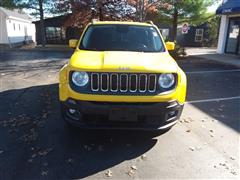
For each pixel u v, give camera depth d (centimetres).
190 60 1678
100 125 400
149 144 434
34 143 431
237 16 1852
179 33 3775
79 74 390
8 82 896
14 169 357
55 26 3222
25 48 2752
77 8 2058
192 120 549
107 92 386
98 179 340
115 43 505
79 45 514
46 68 1248
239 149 424
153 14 2244
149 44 510
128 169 363
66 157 390
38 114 564
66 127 493
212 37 3822
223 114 593
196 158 394
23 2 2745
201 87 863
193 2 2405
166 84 398
